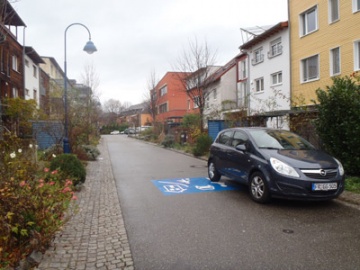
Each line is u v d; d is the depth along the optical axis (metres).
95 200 7.21
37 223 4.11
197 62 24.05
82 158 15.11
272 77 22.20
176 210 6.27
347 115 8.19
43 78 34.31
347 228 5.00
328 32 16.78
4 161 5.02
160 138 31.30
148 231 5.04
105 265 3.83
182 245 4.42
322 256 3.97
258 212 5.98
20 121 19.22
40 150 15.49
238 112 16.66
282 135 7.72
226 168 8.29
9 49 22.88
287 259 3.90
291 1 19.70
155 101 43.53
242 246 4.34
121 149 24.11
